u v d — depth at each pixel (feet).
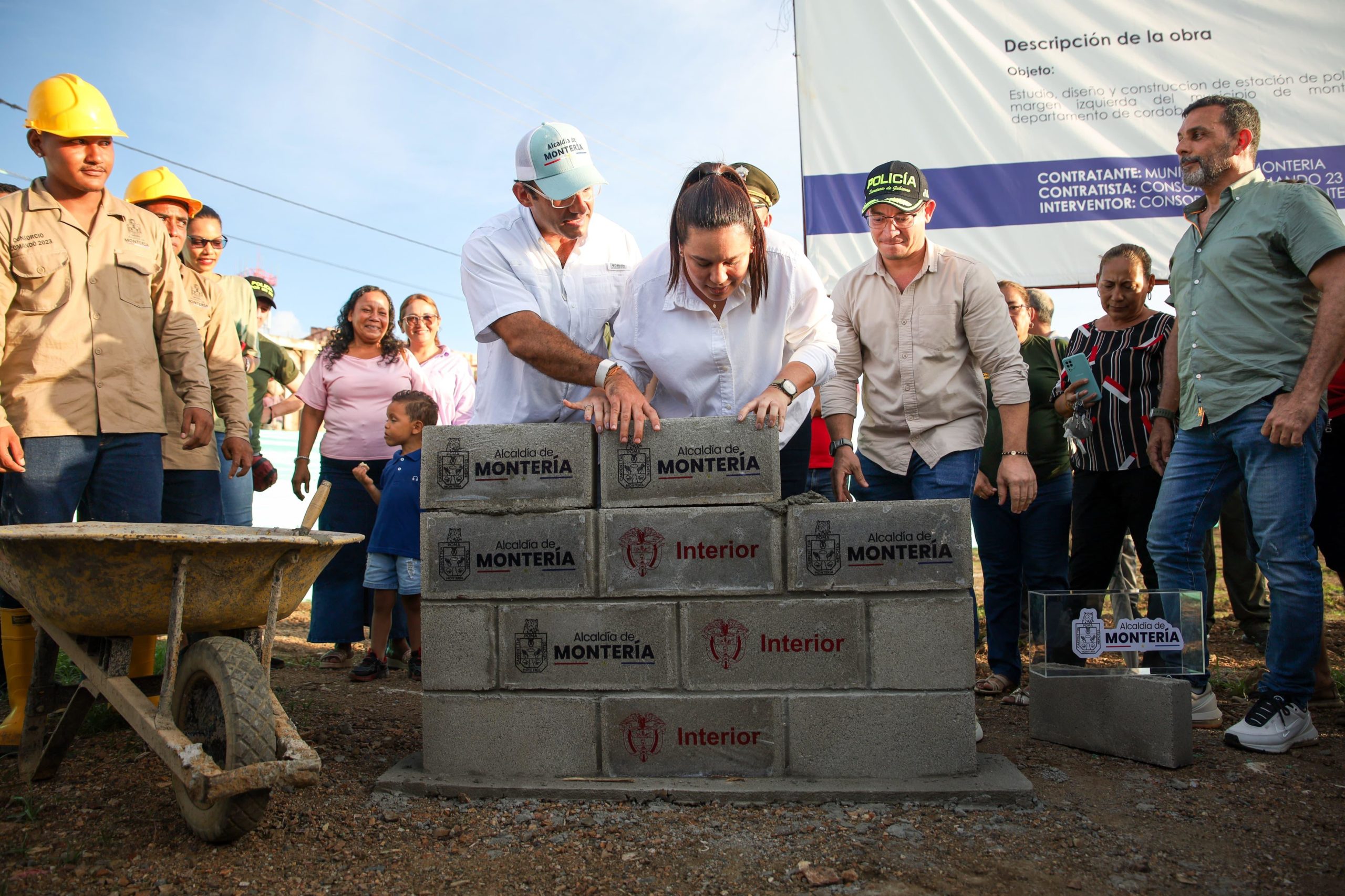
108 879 7.64
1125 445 14.75
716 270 9.32
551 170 10.03
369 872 7.75
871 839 8.21
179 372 12.81
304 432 18.52
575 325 11.18
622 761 9.67
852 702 9.45
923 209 12.64
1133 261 14.80
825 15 20.34
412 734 12.13
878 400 13.56
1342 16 19.02
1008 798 9.00
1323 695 12.87
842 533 9.50
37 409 11.32
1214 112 11.67
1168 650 11.18
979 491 14.51
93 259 11.85
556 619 9.78
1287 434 10.50
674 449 9.78
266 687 8.06
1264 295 11.12
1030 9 19.99
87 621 8.55
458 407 20.93
